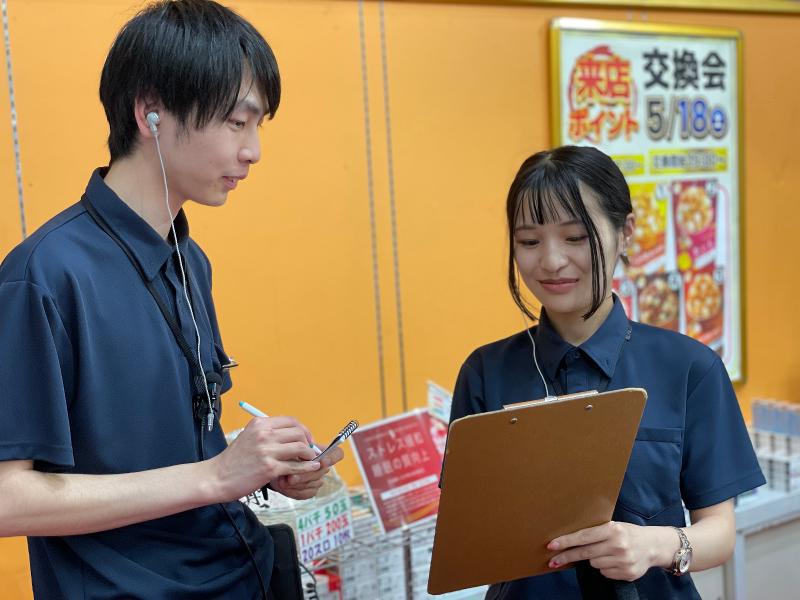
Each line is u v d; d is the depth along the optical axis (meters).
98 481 1.06
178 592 1.13
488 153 2.47
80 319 1.08
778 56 2.99
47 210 1.92
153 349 1.14
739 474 1.32
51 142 1.91
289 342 2.20
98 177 1.17
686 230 2.81
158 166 1.15
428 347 2.42
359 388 2.32
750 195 2.97
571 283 1.31
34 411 1.04
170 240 1.26
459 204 2.43
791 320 3.11
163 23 1.10
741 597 2.42
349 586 1.87
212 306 1.41
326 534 1.82
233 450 1.10
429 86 2.36
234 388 2.13
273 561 1.31
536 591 1.34
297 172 2.18
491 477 1.06
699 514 1.34
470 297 2.47
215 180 1.15
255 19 2.10
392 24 2.29
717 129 2.84
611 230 1.32
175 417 1.16
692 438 1.33
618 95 2.64
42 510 1.03
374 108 2.28
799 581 2.56
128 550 1.13
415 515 1.97
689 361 1.34
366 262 2.30
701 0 2.77
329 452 1.18
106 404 1.10
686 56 2.75
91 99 1.95
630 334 1.39
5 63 1.85
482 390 1.43
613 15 2.64
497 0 2.42
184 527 1.18
